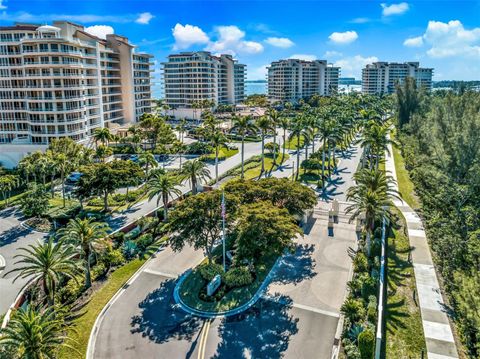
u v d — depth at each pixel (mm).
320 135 81562
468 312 27344
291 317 31109
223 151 97125
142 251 43312
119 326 30422
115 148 96312
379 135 61219
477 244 36406
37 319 23031
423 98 108500
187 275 37781
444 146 64562
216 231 37656
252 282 36094
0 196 65125
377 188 40781
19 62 85000
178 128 114438
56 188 68688
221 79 182375
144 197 62875
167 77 176000
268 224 34125
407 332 28766
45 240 47938
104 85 105812
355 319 29562
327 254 41562
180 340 28719
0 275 39312
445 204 49531
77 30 97438
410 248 42062
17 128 87125
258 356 26953
